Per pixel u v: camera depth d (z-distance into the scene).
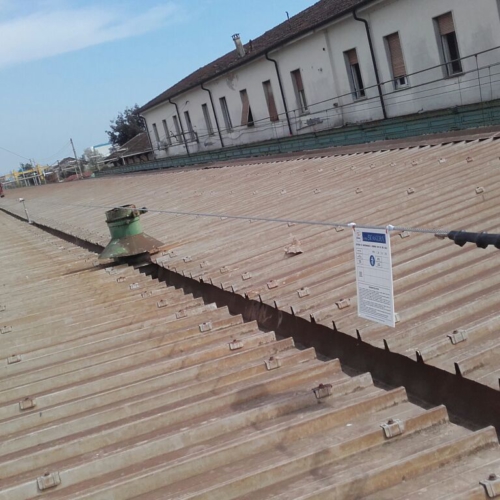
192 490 3.42
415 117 21.83
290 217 9.52
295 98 29.73
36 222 18.42
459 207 7.66
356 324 4.95
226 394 4.35
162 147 47.06
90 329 6.48
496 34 19.05
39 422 4.63
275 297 6.19
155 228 11.85
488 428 3.45
